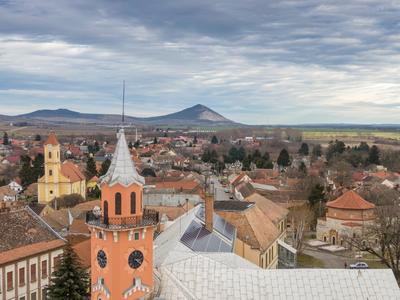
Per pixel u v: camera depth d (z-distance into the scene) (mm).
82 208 132750
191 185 182750
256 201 117625
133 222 45969
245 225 84562
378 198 163625
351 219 129500
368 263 110750
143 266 47062
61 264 66562
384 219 107188
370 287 49875
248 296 49531
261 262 81125
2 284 74875
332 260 114438
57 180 182375
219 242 69062
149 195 142375
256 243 81062
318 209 152625
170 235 68188
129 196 45844
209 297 49531
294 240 126188
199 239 65938
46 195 182500
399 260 98938
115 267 45656
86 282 67625
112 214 45594
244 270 51469
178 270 51625
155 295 48750
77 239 105062
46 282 82625
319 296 49469
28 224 84750
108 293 46062
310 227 149250
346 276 50594
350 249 120812
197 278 50875
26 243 80938
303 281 50469
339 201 132875
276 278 50750
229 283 50438
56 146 183000
